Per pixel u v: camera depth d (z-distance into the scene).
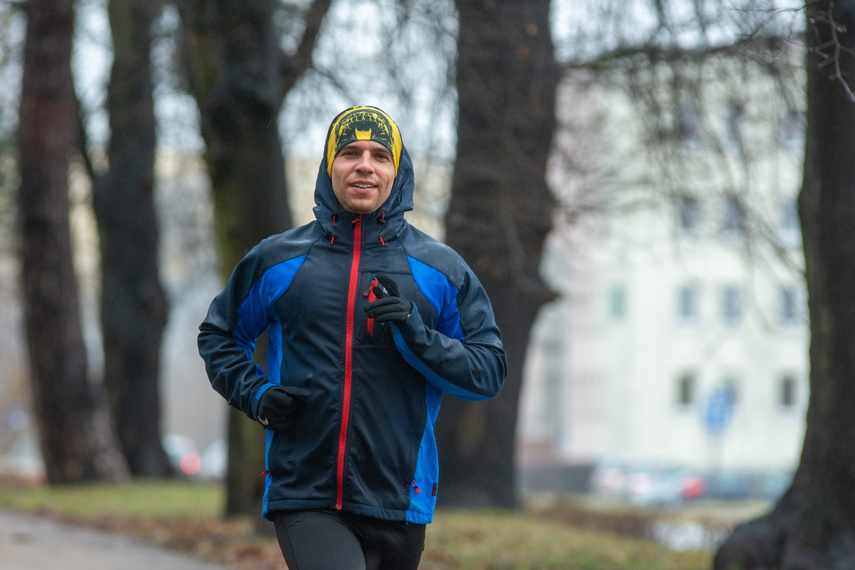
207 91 17.34
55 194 29.16
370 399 6.21
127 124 34.19
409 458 6.29
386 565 6.46
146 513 22.98
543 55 23.12
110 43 31.88
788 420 80.19
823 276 12.91
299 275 6.30
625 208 26.36
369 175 6.26
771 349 79.94
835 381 12.92
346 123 6.36
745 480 54.53
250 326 6.57
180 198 39.03
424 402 6.38
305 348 6.27
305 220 27.81
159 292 36.19
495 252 24.11
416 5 19.36
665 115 20.17
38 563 14.38
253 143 17.25
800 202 13.59
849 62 12.16
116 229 35.34
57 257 29.56
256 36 17.00
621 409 84.44
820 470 13.13
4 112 32.28
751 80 18.17
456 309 6.52
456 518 23.17
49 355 30.00
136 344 35.69
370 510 6.17
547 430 91.19
